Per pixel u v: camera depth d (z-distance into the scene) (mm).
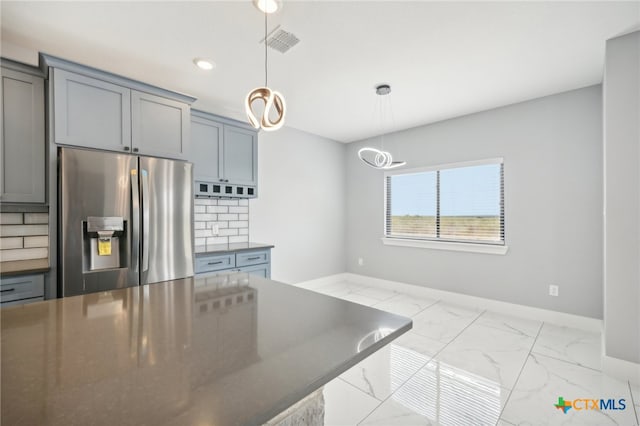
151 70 2486
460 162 3641
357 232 4855
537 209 3090
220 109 3422
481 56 2281
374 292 4227
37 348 754
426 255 3994
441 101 3168
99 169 2037
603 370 2072
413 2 1700
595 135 2771
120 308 1084
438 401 1804
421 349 2457
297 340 821
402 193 4320
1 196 1891
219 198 3479
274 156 4031
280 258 4109
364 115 3633
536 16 1823
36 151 2004
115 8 1724
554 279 2992
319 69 2475
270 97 1287
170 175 2383
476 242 3543
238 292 1313
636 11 1768
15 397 550
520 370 2125
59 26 1889
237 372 653
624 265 2023
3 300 1785
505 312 3295
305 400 893
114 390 579
